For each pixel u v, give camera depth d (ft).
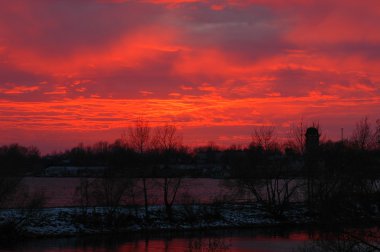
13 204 229.86
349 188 105.29
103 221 224.12
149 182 277.64
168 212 248.32
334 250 101.86
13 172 203.72
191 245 191.62
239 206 285.84
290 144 308.60
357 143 193.16
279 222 260.01
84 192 273.54
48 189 409.28
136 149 254.68
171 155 266.57
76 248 179.83
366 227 94.48
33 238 193.88
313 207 124.16
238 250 182.91
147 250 180.14
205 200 318.04
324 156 220.84
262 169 283.38
